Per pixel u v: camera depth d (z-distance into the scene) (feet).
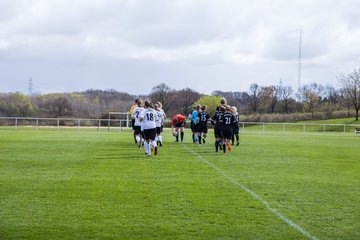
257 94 374.63
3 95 281.33
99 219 29.37
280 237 26.07
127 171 50.60
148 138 67.31
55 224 28.09
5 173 48.14
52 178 44.96
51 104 273.95
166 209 32.32
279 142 112.68
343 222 29.50
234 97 407.44
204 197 36.60
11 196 35.94
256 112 369.30
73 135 122.62
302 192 39.60
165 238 25.62
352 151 86.94
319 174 51.60
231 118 73.10
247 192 39.01
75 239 25.26
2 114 259.19
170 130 174.40
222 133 73.31
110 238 25.53
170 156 67.82
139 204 33.76
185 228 27.66
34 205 32.91
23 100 281.74
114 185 41.34
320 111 335.88
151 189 39.65
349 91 299.38
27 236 25.63
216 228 27.73
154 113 67.05
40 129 162.91
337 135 172.65
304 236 26.30
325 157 72.74
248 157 68.85
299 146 98.22
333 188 42.04
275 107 372.38
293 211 32.35
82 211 31.37
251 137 140.36
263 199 36.22
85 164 56.44
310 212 32.12
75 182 42.73
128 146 84.38
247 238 25.82
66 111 268.21
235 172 51.37
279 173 51.44
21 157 63.67
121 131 154.81
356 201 36.14
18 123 209.56
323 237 26.16
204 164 58.39
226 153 74.95
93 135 123.85
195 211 31.89
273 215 31.07
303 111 353.10
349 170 55.98
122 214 30.73
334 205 34.50
